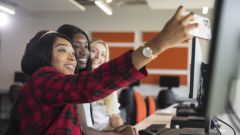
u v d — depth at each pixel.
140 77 0.92
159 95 7.39
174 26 0.83
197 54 1.79
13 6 7.36
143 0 7.48
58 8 7.50
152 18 8.09
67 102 1.02
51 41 1.23
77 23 8.49
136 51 0.91
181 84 7.93
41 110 1.13
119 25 8.31
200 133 1.82
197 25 0.84
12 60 8.73
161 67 8.08
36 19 8.64
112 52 8.35
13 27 8.73
